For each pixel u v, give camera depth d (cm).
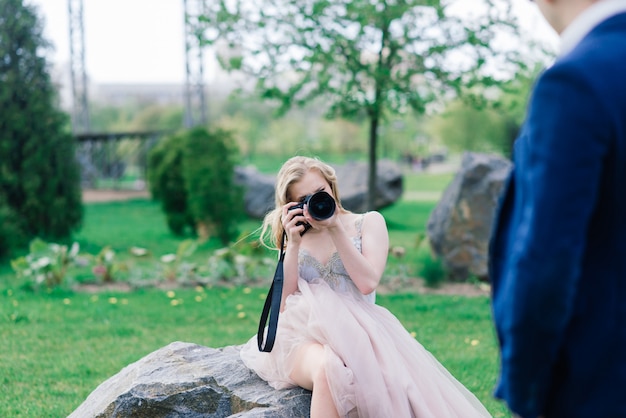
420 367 316
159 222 1756
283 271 326
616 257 156
